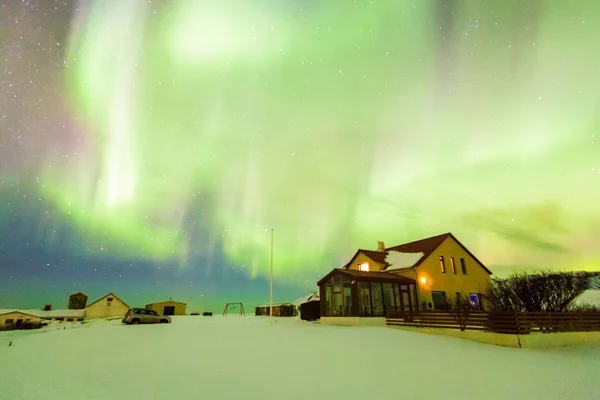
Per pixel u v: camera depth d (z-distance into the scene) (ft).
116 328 67.97
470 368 26.55
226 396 18.44
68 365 26.78
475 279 89.45
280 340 43.80
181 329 63.82
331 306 75.25
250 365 26.96
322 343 40.55
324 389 19.98
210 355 31.78
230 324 79.87
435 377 23.31
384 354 32.68
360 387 20.48
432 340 43.65
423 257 82.53
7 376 22.75
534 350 37.24
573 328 44.78
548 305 51.42
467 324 46.70
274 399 18.03
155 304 182.70
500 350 36.73
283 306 156.15
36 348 37.04
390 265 88.07
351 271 74.02
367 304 68.49
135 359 29.55
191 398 18.01
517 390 20.42
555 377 23.84
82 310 199.41
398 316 60.90
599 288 79.41
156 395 18.45
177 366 26.37
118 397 18.03
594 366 27.94
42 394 18.48
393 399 18.24
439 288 82.02
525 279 55.83
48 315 190.39
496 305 57.57
